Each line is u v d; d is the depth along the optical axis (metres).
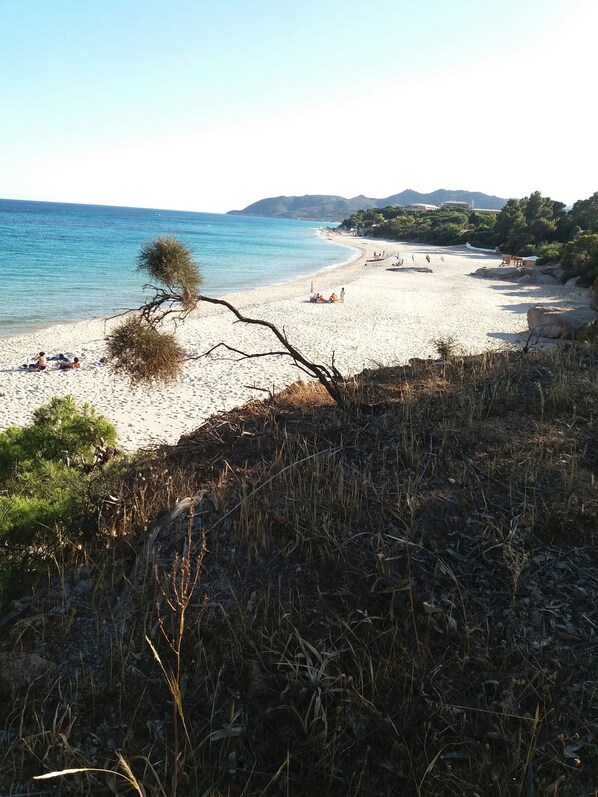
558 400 5.80
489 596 3.30
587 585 3.35
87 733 2.81
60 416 5.84
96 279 35.97
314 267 55.00
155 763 2.62
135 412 11.73
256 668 2.96
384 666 2.90
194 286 5.01
